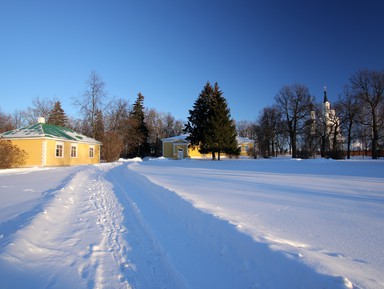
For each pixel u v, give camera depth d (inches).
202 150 1403.8
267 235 140.3
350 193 297.3
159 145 2910.9
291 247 122.0
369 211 209.2
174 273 133.3
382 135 1633.9
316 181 413.7
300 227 165.2
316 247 130.5
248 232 142.0
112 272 139.3
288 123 1924.2
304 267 100.9
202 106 1476.4
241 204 235.0
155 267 145.9
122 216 251.9
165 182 400.8
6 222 205.5
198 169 733.3
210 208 205.5
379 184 372.5
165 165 969.5
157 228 200.4
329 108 2003.0
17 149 922.7
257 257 121.4
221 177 489.4
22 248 154.6
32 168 864.3
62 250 168.6
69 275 134.6
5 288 116.0
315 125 1863.9
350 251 125.4
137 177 505.4
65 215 256.2
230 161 1200.2
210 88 1491.1
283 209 216.1
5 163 844.0
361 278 95.4
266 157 1996.8
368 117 1649.9
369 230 159.2
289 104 1908.2
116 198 344.8
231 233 146.3
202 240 163.3
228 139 1296.8
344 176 491.2
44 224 209.2
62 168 911.7
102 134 1694.1
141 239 188.9
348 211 209.2
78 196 361.7
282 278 105.2
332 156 1476.4
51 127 1226.6
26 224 193.2
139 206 281.0
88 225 223.5
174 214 227.6
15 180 528.1
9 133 1101.7
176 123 3287.4
